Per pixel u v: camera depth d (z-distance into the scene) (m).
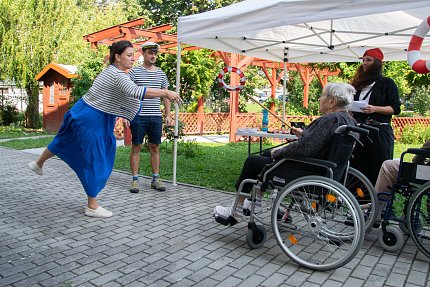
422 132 14.17
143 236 3.64
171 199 5.01
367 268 3.07
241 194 3.45
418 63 3.40
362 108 3.94
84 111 3.96
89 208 4.21
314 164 3.03
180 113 14.52
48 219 4.07
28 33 14.27
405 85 13.23
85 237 3.58
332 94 3.17
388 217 3.38
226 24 4.68
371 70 4.11
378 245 3.56
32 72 14.42
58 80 13.98
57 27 14.68
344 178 3.52
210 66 14.45
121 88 3.85
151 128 5.27
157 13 20.69
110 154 4.18
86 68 12.30
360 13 3.47
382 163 3.82
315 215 3.16
